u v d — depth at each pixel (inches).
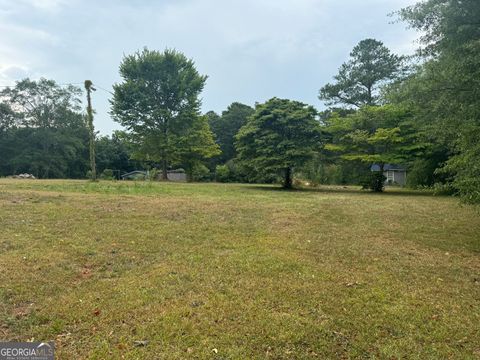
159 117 1173.7
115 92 1138.7
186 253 206.7
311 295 152.6
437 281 176.6
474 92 219.8
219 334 119.1
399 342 118.3
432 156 706.8
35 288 150.1
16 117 1838.1
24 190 435.8
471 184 228.4
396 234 274.2
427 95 250.4
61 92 1913.1
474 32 219.9
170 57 1167.0
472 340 121.3
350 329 125.7
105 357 104.6
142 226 262.8
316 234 263.9
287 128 780.0
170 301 142.5
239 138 816.3
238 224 288.0
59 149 1892.2
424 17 233.9
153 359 104.3
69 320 125.9
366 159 730.8
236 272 177.0
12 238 213.5
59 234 229.5
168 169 1632.6
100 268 178.4
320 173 1106.1
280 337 117.9
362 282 170.6
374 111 729.0
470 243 252.4
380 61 1461.6
